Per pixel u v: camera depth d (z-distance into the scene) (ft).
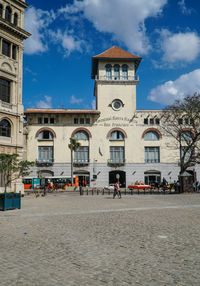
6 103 96.32
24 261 20.74
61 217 43.96
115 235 29.66
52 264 19.97
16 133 100.07
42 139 168.04
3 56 96.02
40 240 27.66
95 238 28.32
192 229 32.63
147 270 18.52
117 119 173.58
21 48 104.37
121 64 178.29
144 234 30.01
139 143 172.55
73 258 21.43
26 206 62.39
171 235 29.40
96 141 171.12
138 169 170.40
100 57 173.06
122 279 16.89
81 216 44.80
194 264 19.75
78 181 168.66
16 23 102.63
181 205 61.67
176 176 171.12
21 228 34.58
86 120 173.27
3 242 26.96
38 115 168.86
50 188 135.23
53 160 167.22
